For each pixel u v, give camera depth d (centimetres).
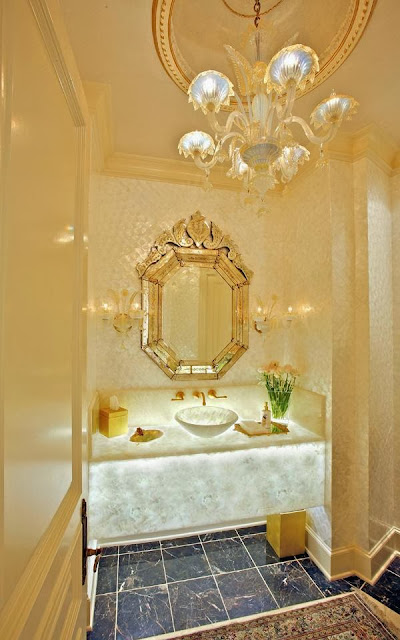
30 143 52
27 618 45
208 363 246
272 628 160
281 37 135
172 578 193
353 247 209
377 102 173
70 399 75
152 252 235
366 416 200
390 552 212
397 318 220
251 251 258
